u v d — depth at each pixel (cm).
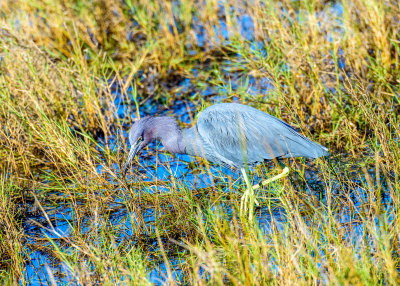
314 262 749
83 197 1050
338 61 1333
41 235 962
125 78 1508
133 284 739
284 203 898
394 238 782
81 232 948
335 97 1138
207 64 1544
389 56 1306
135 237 921
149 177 1087
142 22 1655
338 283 687
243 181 1055
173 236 920
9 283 830
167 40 1589
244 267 785
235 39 1527
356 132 1088
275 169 1044
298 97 1203
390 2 1375
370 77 1277
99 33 1692
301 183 1012
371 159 1038
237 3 1703
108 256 845
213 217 882
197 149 1012
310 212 927
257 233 852
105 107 1364
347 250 736
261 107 1212
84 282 796
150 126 1027
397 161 932
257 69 1297
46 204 1056
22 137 1211
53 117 1232
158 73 1504
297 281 704
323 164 996
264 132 952
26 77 1266
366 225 812
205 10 1677
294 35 1316
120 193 1052
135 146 1025
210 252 727
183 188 996
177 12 1720
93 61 1506
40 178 1135
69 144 1089
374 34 1324
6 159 1175
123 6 1784
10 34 1352
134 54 1600
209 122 983
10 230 919
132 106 1392
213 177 1079
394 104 1176
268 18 1408
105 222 944
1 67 1309
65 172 1104
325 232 827
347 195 907
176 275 809
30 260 888
